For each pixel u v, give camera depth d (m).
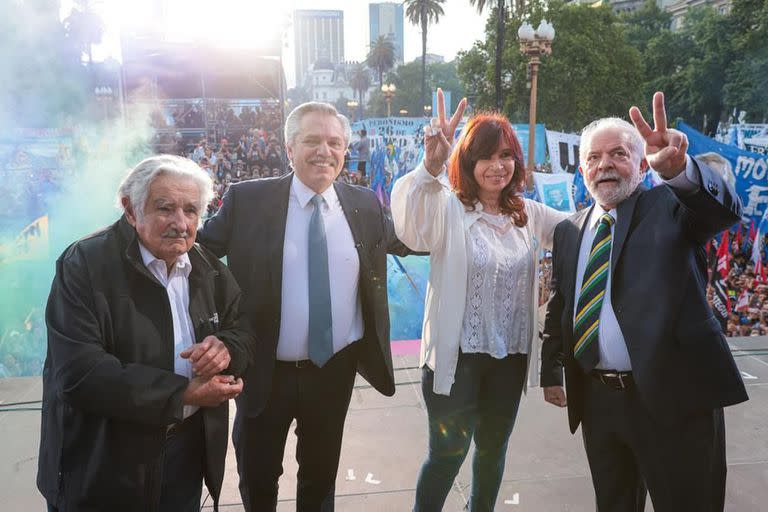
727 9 49.81
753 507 2.68
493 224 2.32
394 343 6.12
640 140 2.04
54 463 1.64
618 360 1.97
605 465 2.11
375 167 16.83
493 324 2.27
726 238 8.65
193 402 1.67
